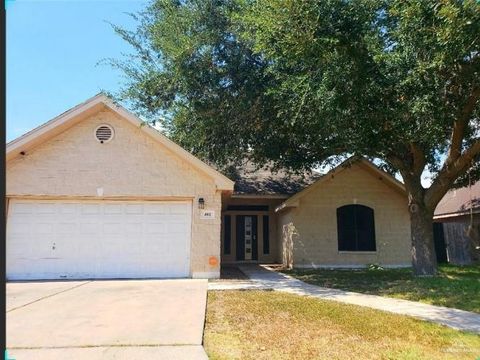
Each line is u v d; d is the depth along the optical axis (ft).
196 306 26.73
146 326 21.35
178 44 39.75
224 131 44.73
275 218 68.95
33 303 27.86
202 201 42.98
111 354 16.85
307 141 46.60
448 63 26.32
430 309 26.94
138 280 40.34
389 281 40.68
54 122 40.57
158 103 44.24
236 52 40.70
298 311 25.73
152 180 42.78
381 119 33.71
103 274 41.75
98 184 42.14
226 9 39.81
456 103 32.71
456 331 21.24
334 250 57.98
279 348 18.12
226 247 67.31
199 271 42.22
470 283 36.01
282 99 37.60
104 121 42.98
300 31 29.17
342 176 59.57
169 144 42.34
